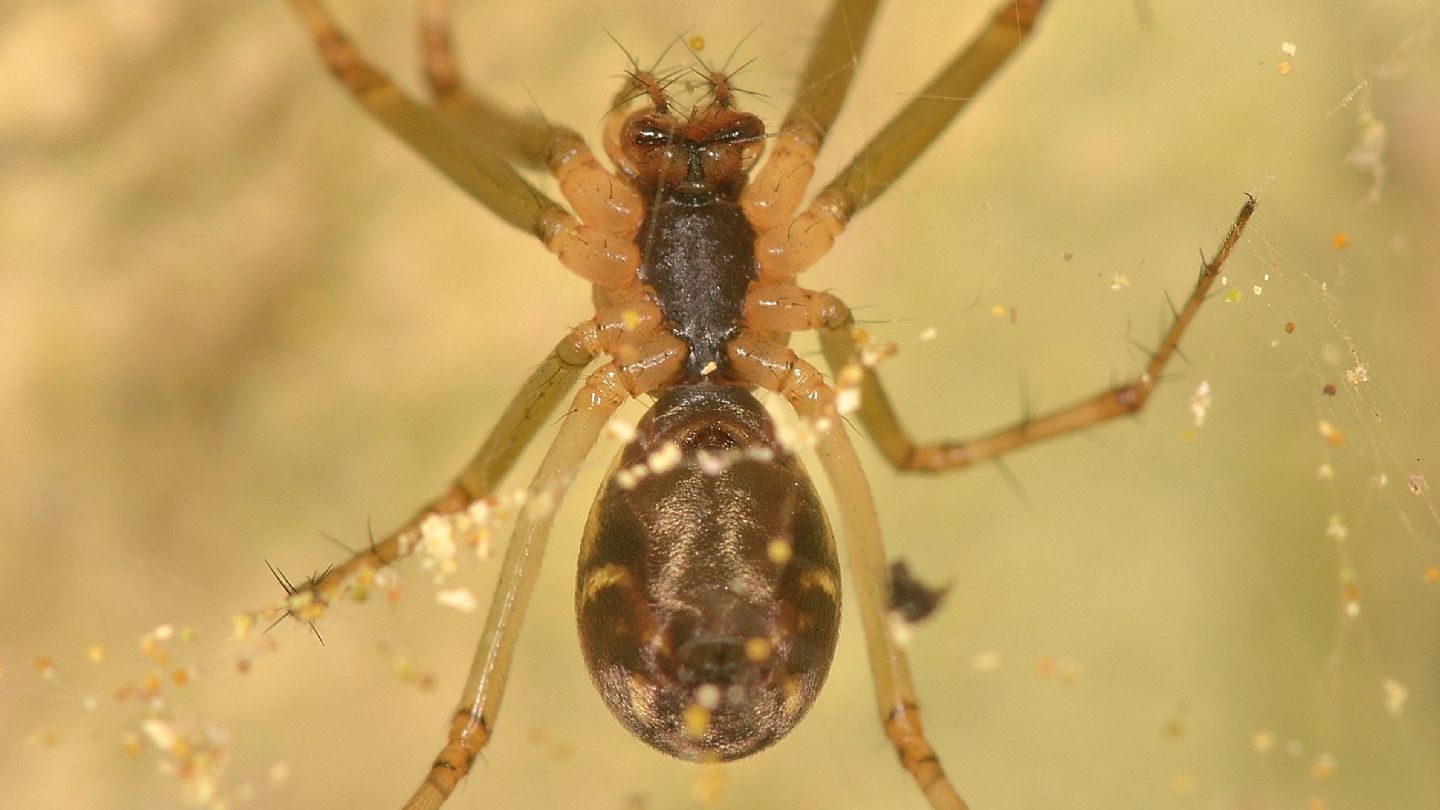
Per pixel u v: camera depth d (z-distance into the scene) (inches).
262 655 1.8
